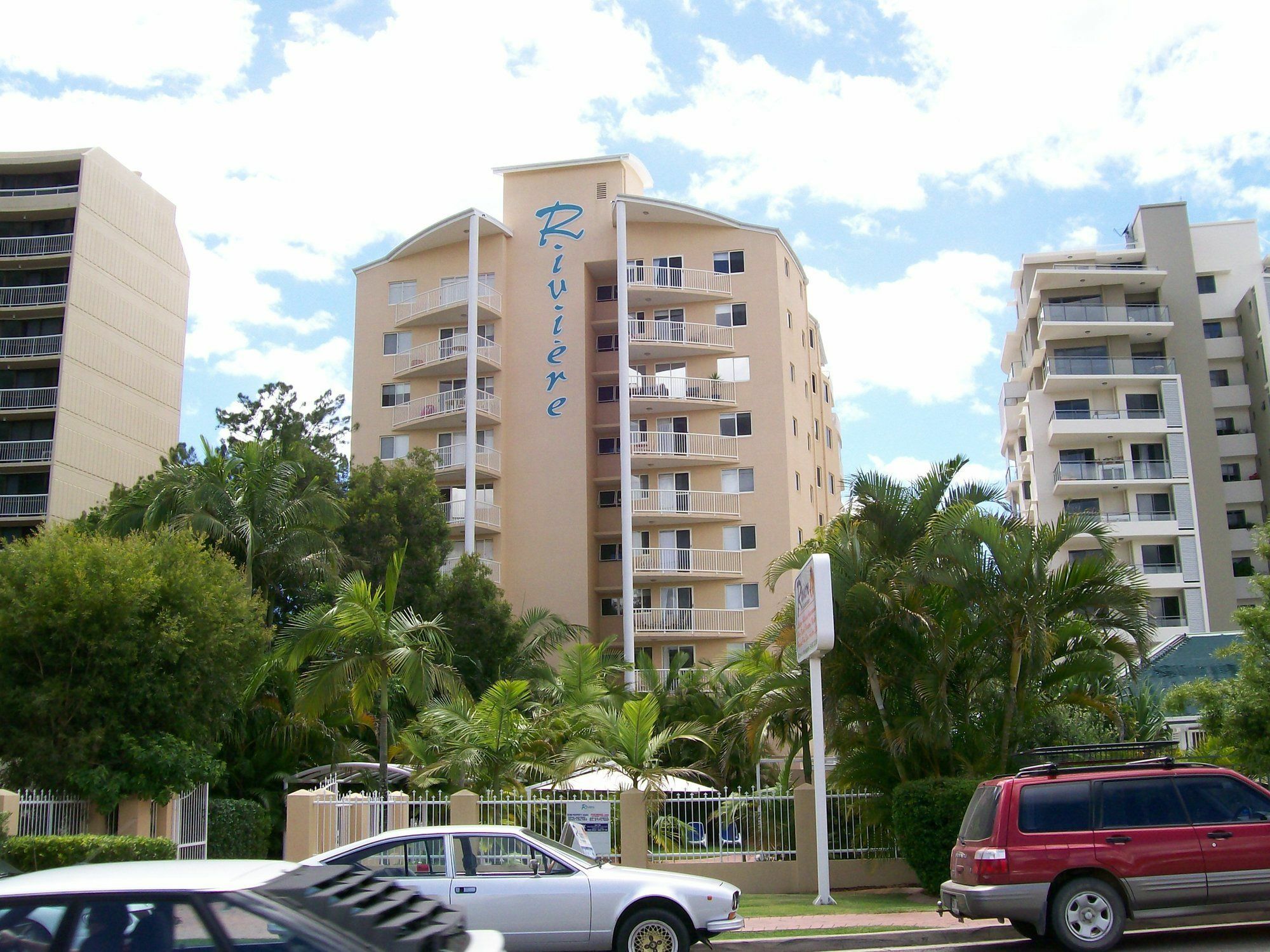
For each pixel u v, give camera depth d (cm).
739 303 5131
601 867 1183
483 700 2411
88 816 1823
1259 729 1627
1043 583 1816
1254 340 6191
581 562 4772
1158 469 5847
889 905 1689
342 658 2227
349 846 1160
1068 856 1141
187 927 495
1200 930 1257
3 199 5075
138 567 1991
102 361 5128
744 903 1747
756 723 2003
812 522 5250
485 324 5122
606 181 5172
